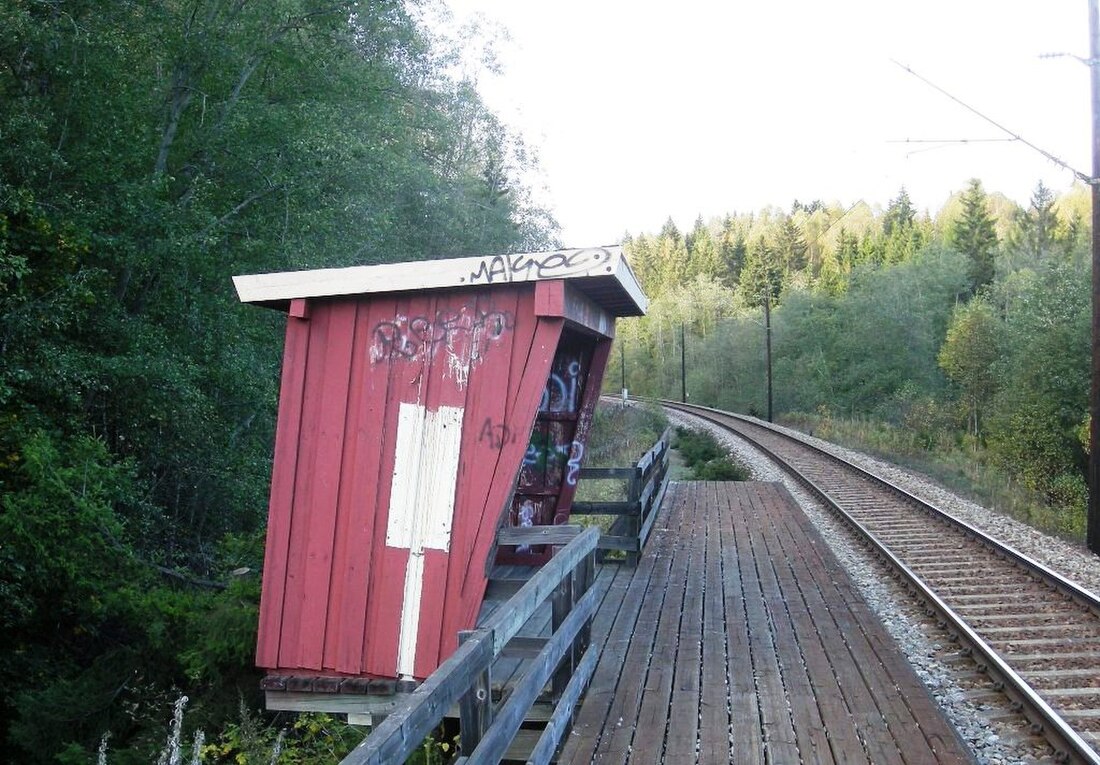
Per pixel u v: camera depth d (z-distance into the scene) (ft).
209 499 38.29
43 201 32.86
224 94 43.39
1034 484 86.99
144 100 38.29
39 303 29.55
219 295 38.93
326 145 41.57
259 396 39.75
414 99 68.74
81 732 24.08
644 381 286.87
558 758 13.87
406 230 62.80
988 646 20.35
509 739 10.48
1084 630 23.81
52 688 24.64
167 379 33.42
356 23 50.83
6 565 24.52
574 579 16.58
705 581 26.78
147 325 35.27
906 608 26.71
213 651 22.56
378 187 49.24
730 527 37.24
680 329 264.52
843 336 170.50
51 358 29.43
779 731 14.62
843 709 15.67
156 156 39.78
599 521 40.73
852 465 65.62
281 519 18.93
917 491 56.29
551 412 26.11
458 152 83.46
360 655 18.16
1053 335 89.04
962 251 219.61
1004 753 15.66
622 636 20.56
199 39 39.75
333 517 18.63
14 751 24.88
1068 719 17.17
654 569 28.63
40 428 27.73
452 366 18.25
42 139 33.37
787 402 182.50
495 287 18.13
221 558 35.45
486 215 79.77
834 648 19.61
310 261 41.68
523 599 11.47
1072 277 93.25
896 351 159.22
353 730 19.84
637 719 15.24
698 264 362.94
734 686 17.01
